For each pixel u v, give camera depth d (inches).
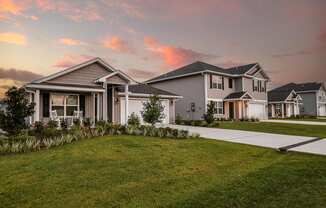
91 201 163.0
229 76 1106.1
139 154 305.7
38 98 555.8
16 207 153.0
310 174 233.5
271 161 291.4
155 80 1210.6
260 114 1251.8
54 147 339.6
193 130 658.8
